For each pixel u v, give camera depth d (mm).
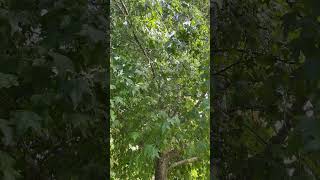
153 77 4594
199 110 4527
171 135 4559
